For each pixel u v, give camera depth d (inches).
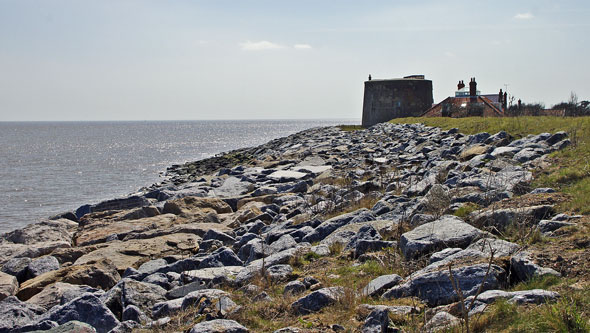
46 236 616.1
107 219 682.8
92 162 2438.5
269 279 317.7
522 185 428.5
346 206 531.2
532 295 216.2
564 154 511.5
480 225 355.6
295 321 250.7
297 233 440.8
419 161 762.8
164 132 7244.1
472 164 584.4
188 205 680.4
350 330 231.0
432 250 310.5
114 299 318.7
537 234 299.3
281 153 1438.2
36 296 364.2
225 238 501.7
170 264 410.9
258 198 718.5
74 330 234.7
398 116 1958.7
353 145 1234.0
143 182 1619.1
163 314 296.8
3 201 1322.6
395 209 448.8
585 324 187.8
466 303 227.5
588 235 283.9
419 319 230.7
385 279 277.6
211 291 304.3
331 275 313.1
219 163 1595.7
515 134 750.5
